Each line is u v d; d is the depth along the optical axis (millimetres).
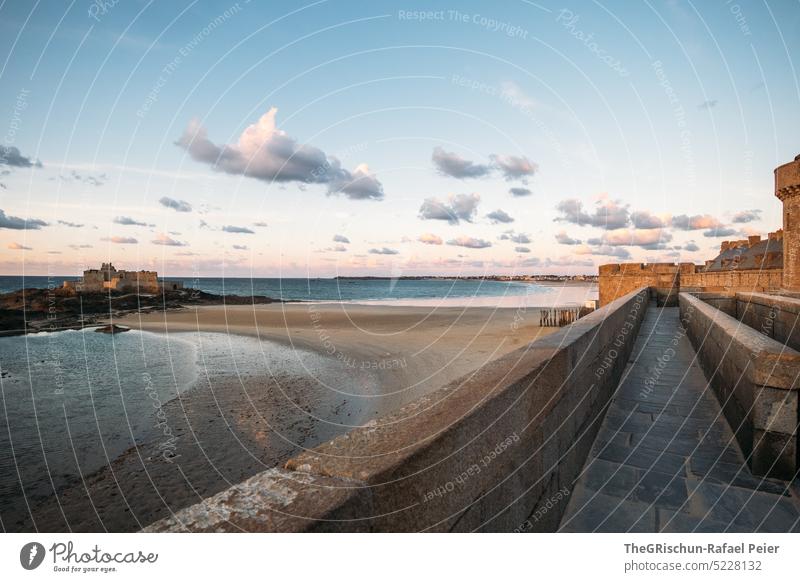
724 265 50281
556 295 76938
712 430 4223
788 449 3184
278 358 19578
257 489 1275
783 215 23375
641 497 3090
